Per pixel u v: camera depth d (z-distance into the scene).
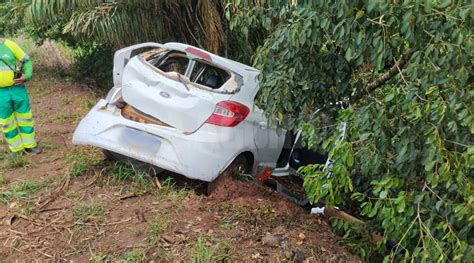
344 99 4.63
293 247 4.06
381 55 3.49
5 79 5.68
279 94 4.47
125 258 3.80
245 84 5.25
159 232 4.16
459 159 3.37
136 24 8.37
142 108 5.00
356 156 3.87
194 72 5.27
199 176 4.78
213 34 8.11
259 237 4.19
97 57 11.05
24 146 5.99
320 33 3.92
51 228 4.23
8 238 4.07
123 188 4.98
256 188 5.15
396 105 3.69
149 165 5.33
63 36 11.06
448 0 3.06
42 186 5.01
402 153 3.57
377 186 3.76
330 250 4.16
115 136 5.00
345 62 4.39
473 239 3.64
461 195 3.54
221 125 4.87
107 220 4.37
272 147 5.66
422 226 3.64
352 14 3.54
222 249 3.95
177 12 8.63
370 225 4.45
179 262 3.78
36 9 8.24
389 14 3.30
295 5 4.09
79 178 5.20
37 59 12.73
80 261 3.80
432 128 3.36
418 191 3.80
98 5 8.16
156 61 5.38
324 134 4.46
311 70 4.44
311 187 4.05
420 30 3.29
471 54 3.12
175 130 4.84
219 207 4.71
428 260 3.58
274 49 4.44
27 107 5.95
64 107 8.62
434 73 3.33
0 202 4.64
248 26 4.83
